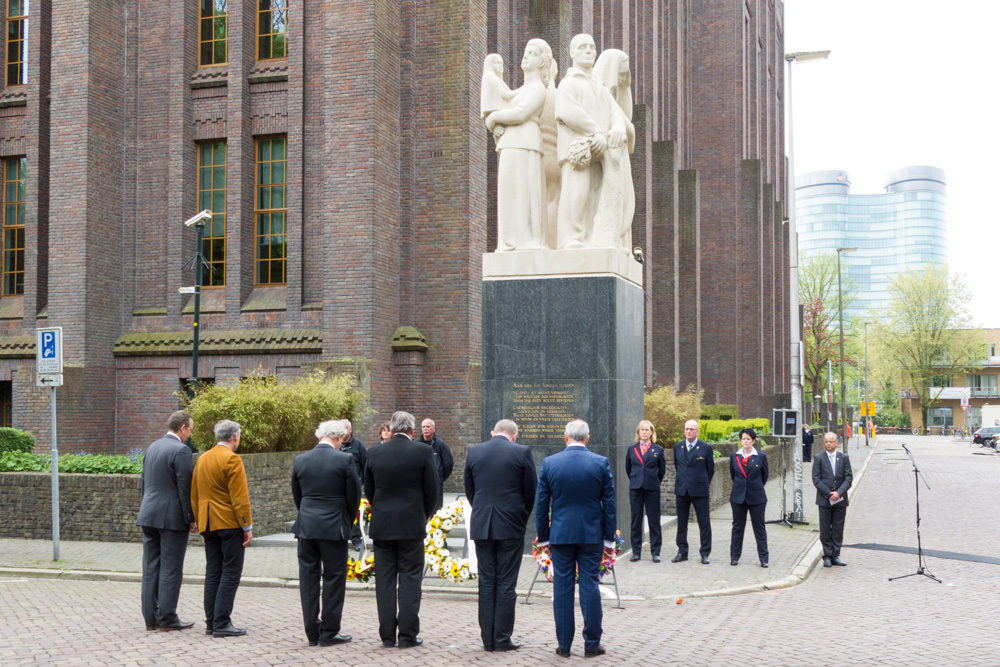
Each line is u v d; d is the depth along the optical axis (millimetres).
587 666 7781
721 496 22703
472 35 22469
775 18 66625
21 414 23312
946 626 9781
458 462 21859
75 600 10852
